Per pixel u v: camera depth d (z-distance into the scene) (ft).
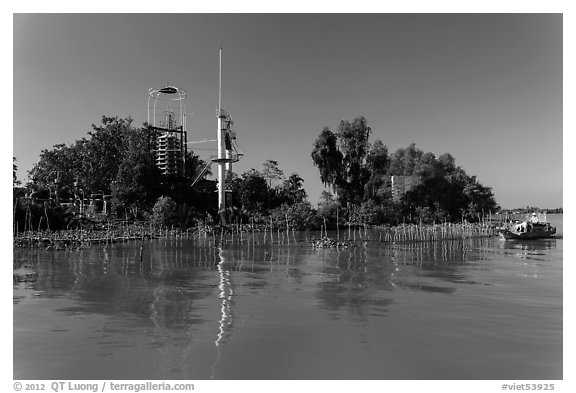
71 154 353.31
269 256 168.35
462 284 107.45
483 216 455.22
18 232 207.72
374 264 145.89
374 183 401.70
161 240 237.04
